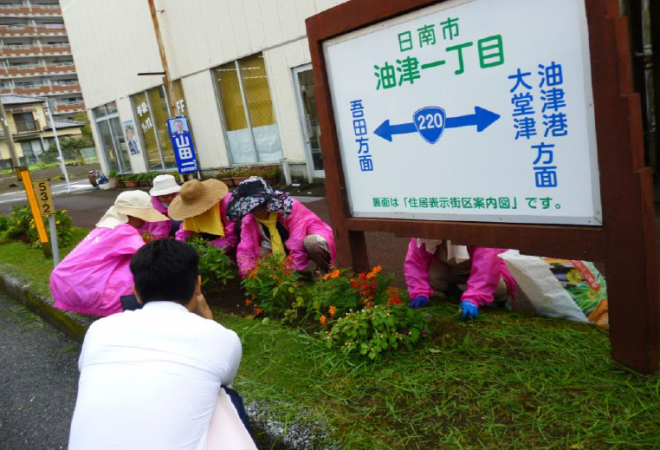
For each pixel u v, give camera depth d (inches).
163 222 196.1
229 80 461.4
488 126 98.1
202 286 168.9
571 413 81.7
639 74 269.4
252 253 162.6
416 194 114.7
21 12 2422.5
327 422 88.6
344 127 125.3
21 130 1785.2
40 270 237.8
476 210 104.4
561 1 83.7
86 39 663.8
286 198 157.3
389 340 105.5
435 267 135.8
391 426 85.4
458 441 79.1
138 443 61.0
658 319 85.7
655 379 85.7
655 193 243.8
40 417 131.2
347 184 130.0
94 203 551.5
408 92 109.4
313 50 124.3
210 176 522.9
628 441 73.9
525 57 89.8
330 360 107.3
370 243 235.3
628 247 83.0
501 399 87.7
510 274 128.1
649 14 258.4
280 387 102.8
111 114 676.7
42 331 186.7
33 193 245.3
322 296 125.0
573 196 89.2
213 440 67.9
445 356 103.2
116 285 150.3
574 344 100.0
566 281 117.3
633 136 79.0
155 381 64.4
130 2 546.6
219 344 69.9
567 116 87.0
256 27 407.2
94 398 64.6
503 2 90.5
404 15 105.3
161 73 488.1
